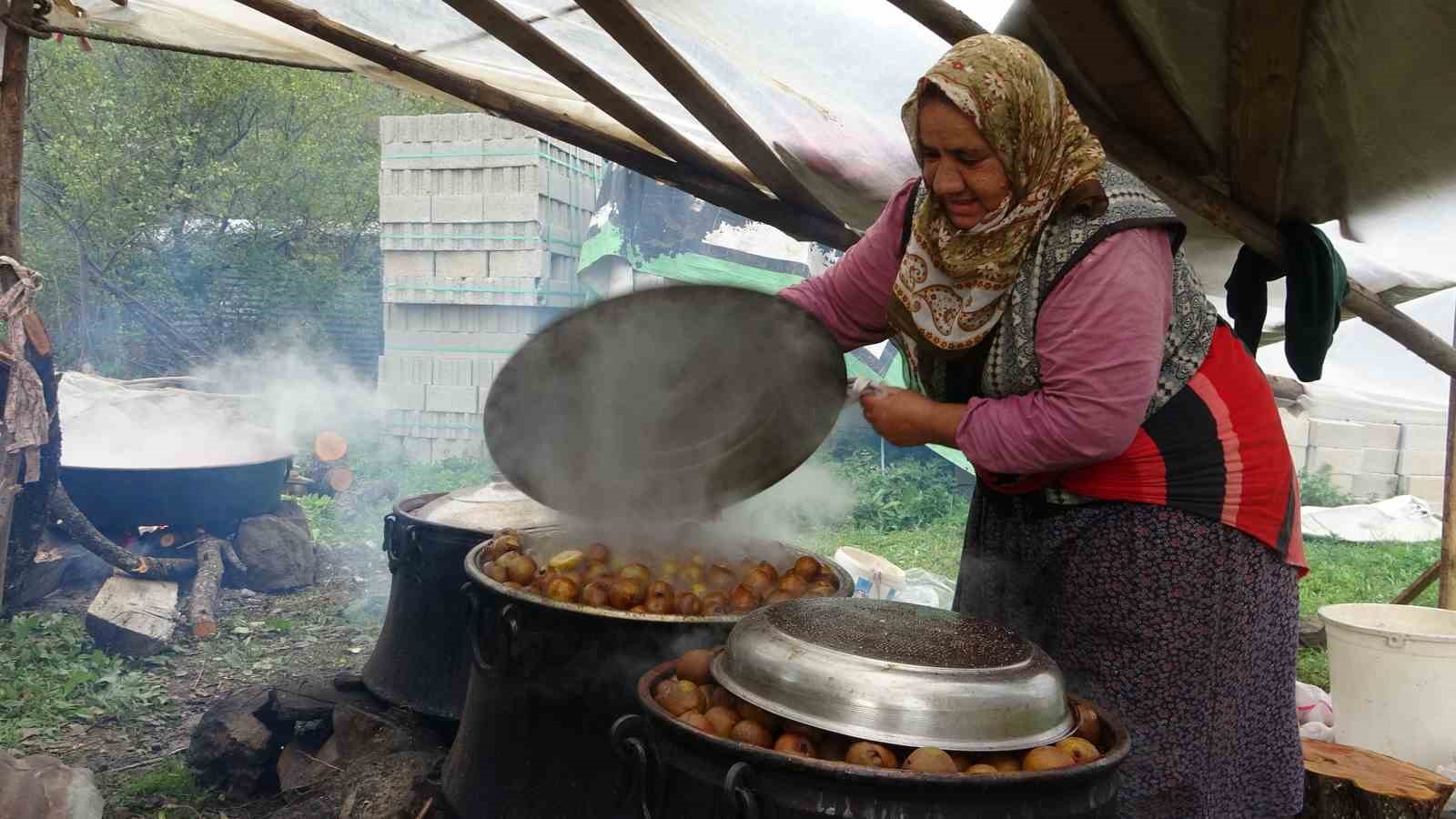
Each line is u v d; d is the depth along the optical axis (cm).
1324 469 1163
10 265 397
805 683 149
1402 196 281
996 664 152
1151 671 178
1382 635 352
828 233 361
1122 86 249
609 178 987
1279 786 191
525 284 1044
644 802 155
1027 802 135
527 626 211
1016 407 173
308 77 1406
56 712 407
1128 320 163
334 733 317
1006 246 169
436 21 323
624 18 250
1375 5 209
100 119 1328
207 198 1418
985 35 164
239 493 587
